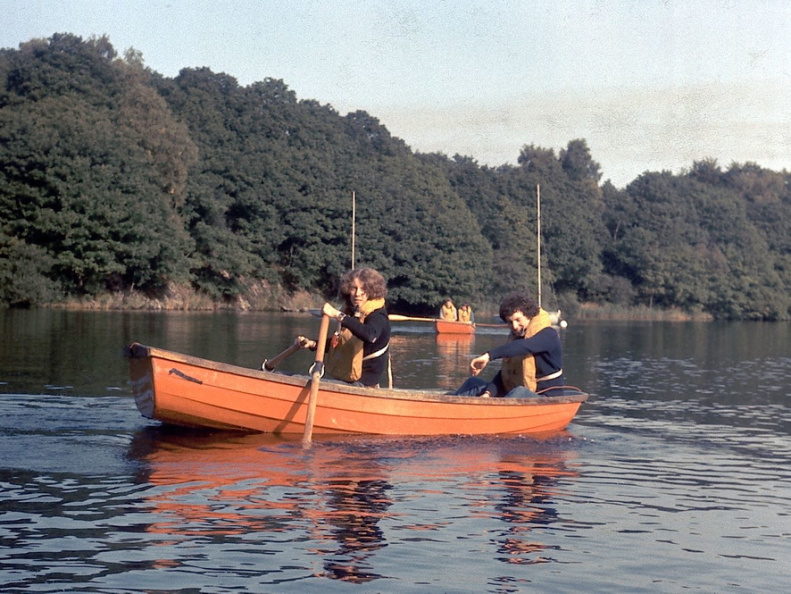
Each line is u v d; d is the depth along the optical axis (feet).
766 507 18.38
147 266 149.79
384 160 216.33
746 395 41.39
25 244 138.82
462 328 101.71
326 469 20.57
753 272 254.47
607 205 267.39
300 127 205.98
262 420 24.25
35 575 13.10
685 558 14.78
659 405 36.35
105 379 37.50
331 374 25.90
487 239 214.28
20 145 139.64
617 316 235.40
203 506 16.96
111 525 15.58
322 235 182.29
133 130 155.63
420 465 21.49
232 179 179.52
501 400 26.16
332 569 13.71
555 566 14.20
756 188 311.27
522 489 19.31
